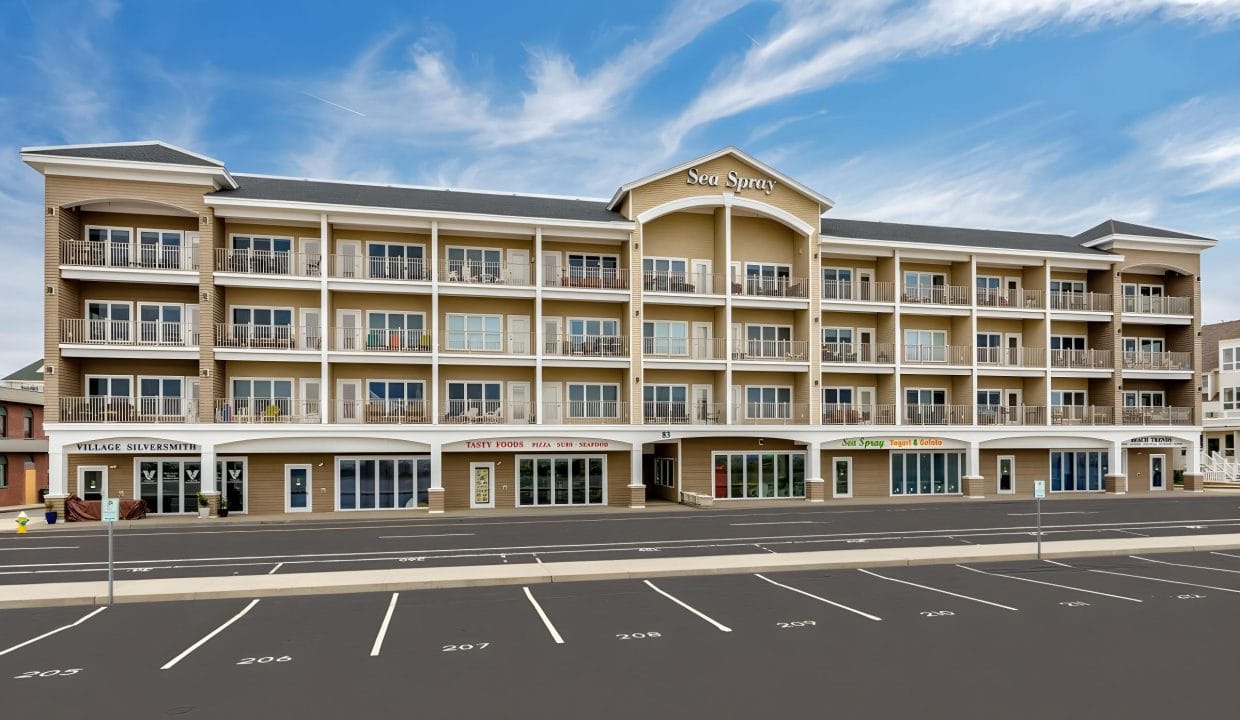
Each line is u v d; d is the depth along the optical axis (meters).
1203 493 42.59
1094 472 43.62
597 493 36.66
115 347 30.64
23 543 23.73
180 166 30.70
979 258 41.03
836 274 41.06
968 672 10.23
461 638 12.09
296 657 11.09
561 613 13.74
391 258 34.91
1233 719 8.62
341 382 34.59
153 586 15.70
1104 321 42.72
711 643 11.69
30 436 41.72
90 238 31.95
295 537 24.70
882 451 40.34
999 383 42.50
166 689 9.76
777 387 39.72
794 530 25.72
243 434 30.80
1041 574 17.48
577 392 37.31
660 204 36.91
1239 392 51.88
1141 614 13.55
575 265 37.56
